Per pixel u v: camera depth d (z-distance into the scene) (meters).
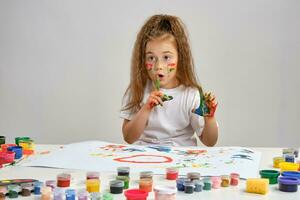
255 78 1.74
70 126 1.79
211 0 1.72
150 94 1.32
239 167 0.77
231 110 1.75
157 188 0.60
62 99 1.78
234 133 1.76
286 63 1.73
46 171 0.76
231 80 1.74
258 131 1.76
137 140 1.35
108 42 1.75
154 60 1.30
